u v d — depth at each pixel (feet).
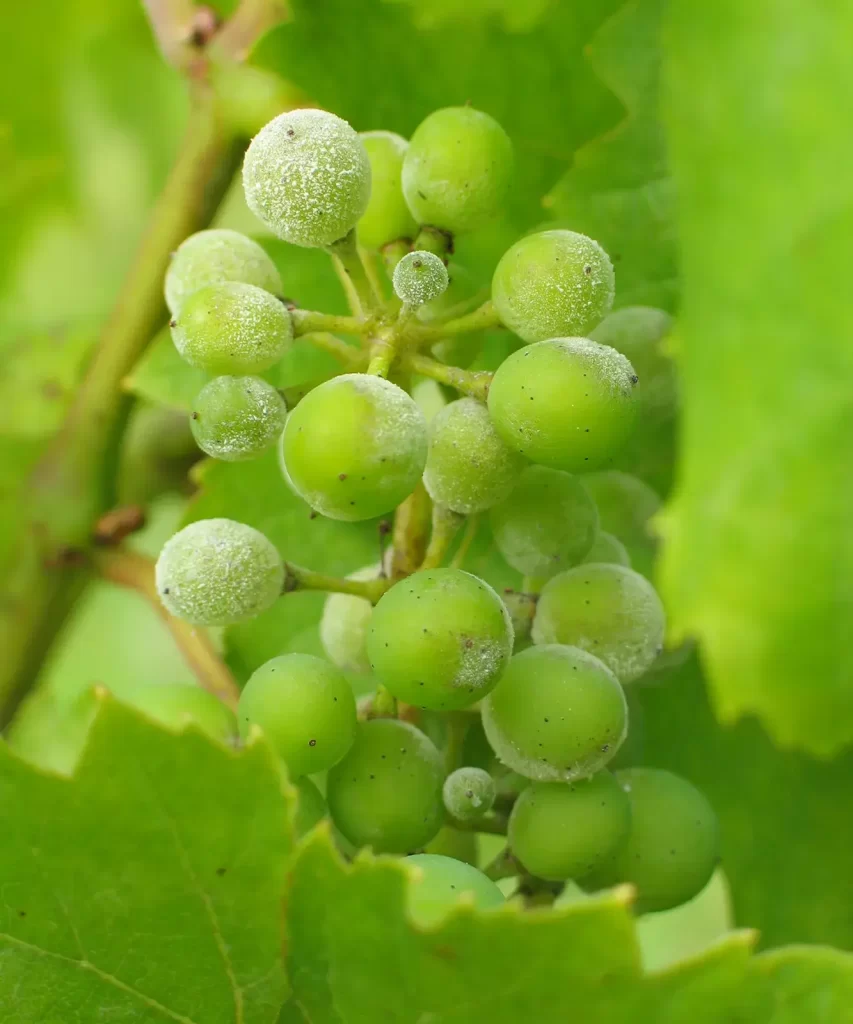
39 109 1.57
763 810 1.39
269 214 1.19
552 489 1.24
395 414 1.16
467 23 1.35
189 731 1.14
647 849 1.24
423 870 1.14
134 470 1.43
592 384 1.17
